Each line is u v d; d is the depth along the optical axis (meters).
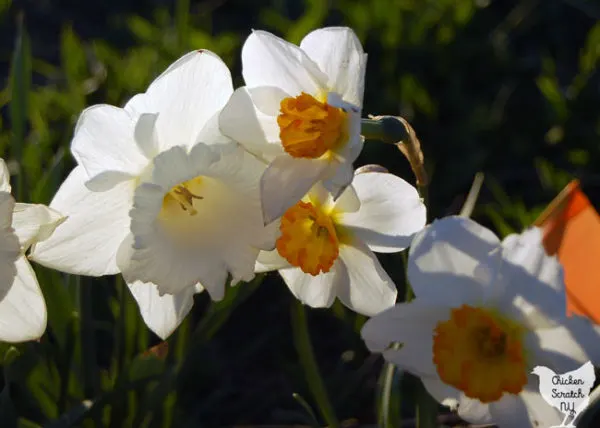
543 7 1.21
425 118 1.02
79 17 1.37
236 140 0.56
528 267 0.54
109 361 0.83
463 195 0.98
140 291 0.58
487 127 1.02
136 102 0.56
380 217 0.58
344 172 0.55
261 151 0.56
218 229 0.57
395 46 1.06
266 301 0.94
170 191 0.58
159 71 0.96
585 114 0.99
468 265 0.54
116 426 0.69
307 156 0.55
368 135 0.57
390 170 0.98
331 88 0.56
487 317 0.55
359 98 0.55
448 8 1.10
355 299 0.59
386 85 1.05
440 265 0.55
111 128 0.56
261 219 0.57
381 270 0.58
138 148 0.56
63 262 0.57
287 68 0.56
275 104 0.57
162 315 0.58
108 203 0.57
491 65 1.08
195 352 0.71
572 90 1.00
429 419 0.58
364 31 1.08
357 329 0.78
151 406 0.67
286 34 1.10
